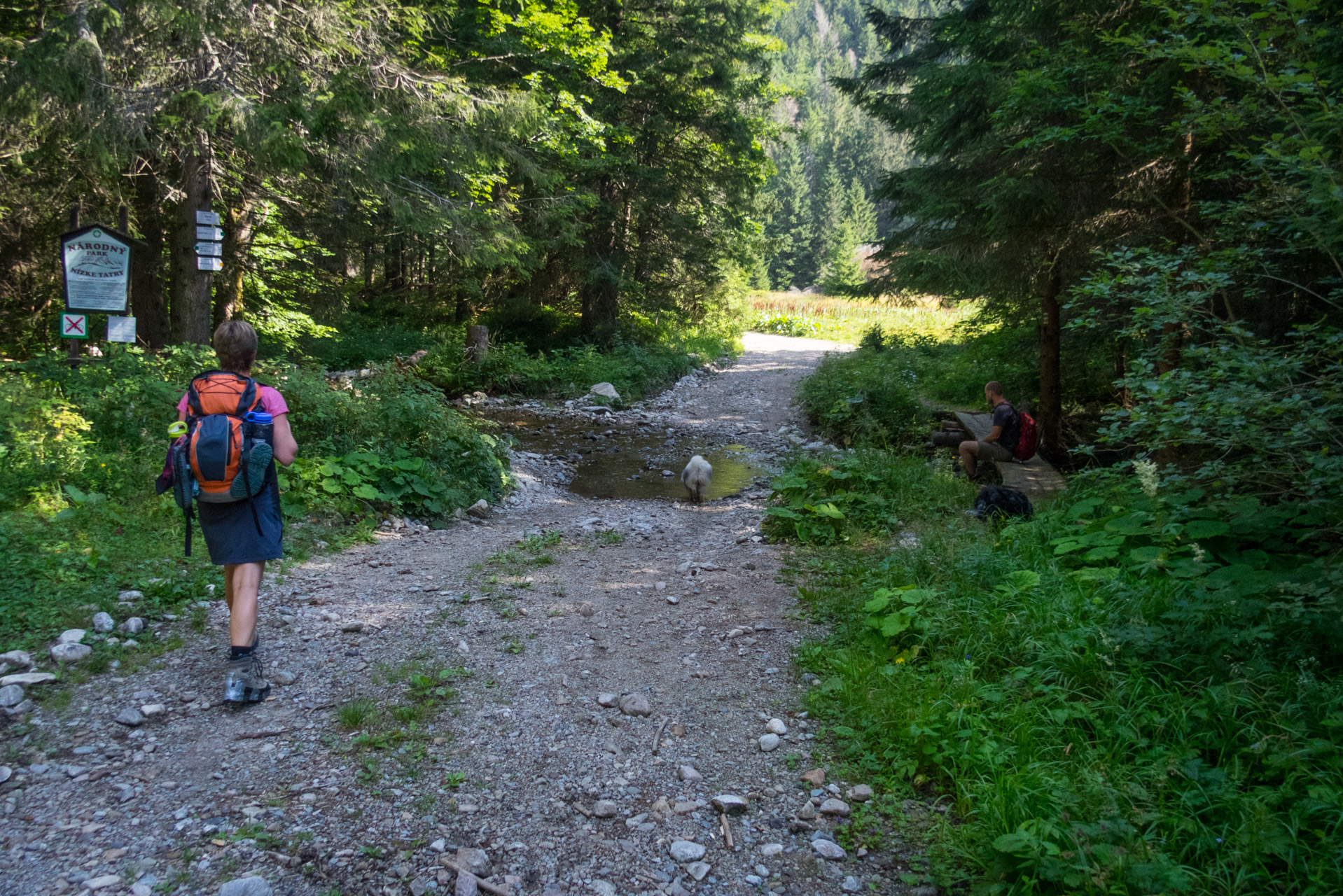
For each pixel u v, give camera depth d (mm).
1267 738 2773
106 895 2268
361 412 8031
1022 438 9180
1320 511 4062
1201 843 2422
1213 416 3816
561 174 16828
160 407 7012
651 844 2680
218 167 11914
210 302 12336
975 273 10172
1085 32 7258
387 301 26266
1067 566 4871
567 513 8258
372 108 10633
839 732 3314
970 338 19062
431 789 2904
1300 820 2467
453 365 17703
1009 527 5656
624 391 17812
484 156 12883
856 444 12070
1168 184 7426
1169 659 3340
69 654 3600
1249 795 2572
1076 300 5164
